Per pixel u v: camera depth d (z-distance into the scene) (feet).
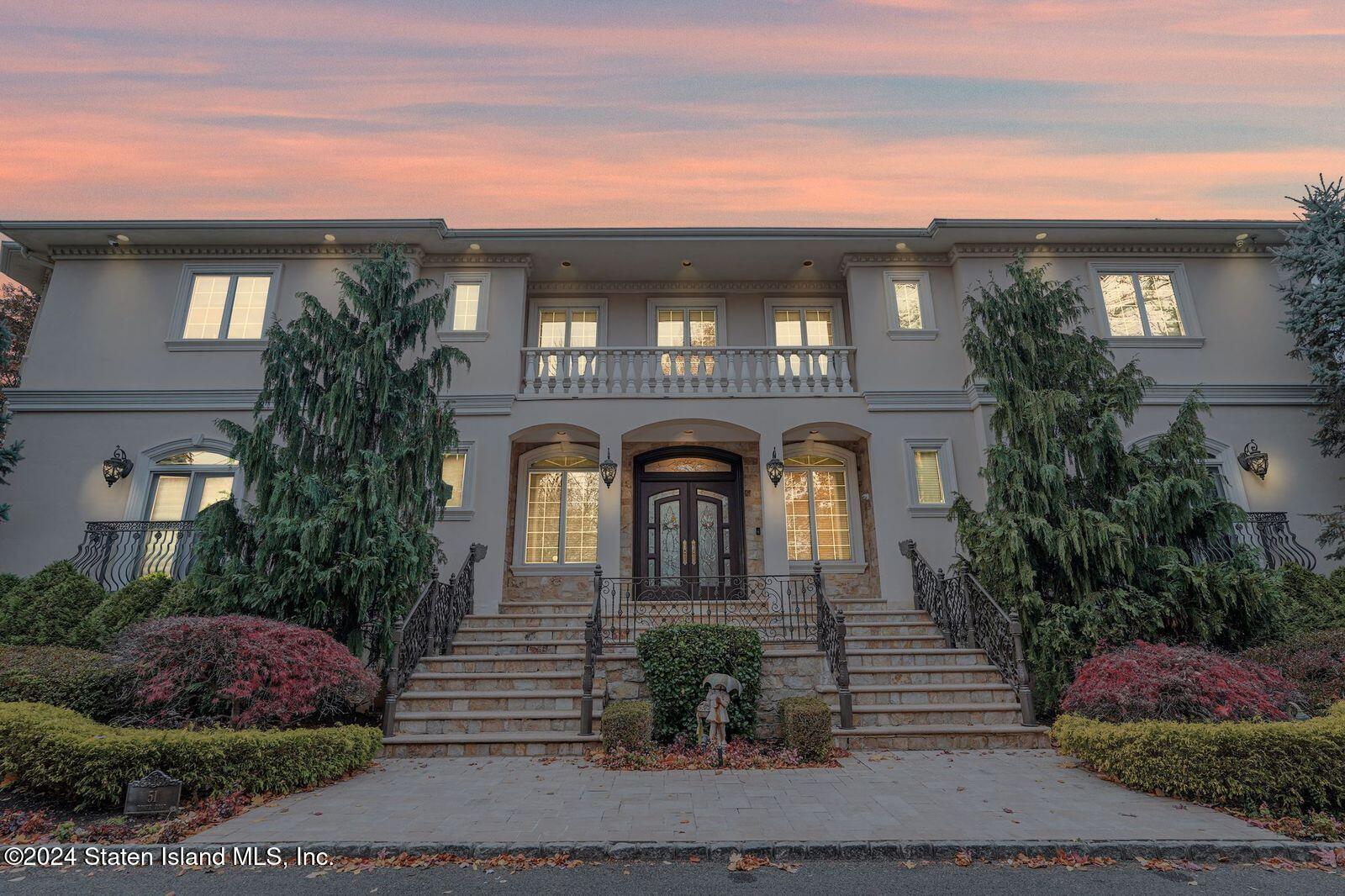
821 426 41.14
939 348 41.98
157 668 20.76
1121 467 28.53
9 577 32.14
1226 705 18.85
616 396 41.09
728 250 43.55
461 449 39.17
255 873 13.14
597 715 25.13
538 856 13.67
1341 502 37.88
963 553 37.52
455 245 42.29
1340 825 14.84
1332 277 34.76
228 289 41.37
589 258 44.37
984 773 19.93
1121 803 16.78
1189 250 42.60
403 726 24.29
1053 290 32.60
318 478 26.21
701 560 43.96
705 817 15.76
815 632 29.71
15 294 59.16
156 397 38.63
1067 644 25.52
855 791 18.02
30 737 16.87
